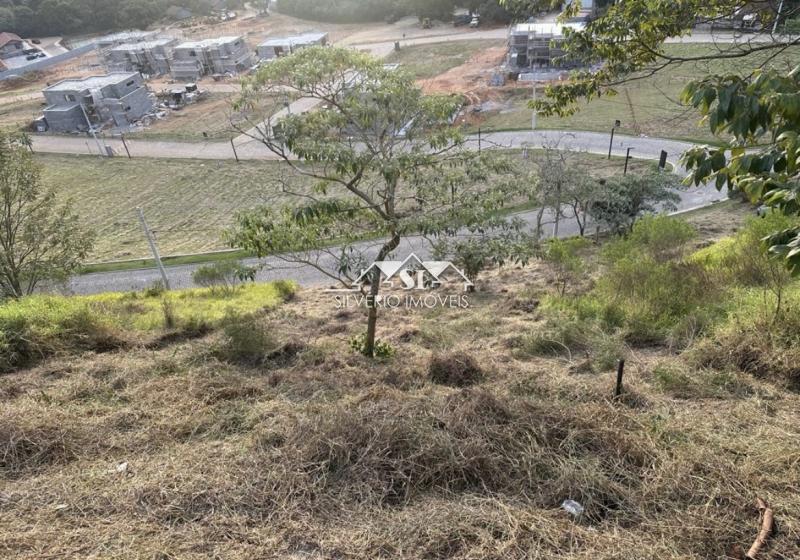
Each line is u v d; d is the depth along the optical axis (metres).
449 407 4.57
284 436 4.43
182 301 12.73
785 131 2.47
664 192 15.52
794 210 2.46
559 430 4.18
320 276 17.50
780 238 2.69
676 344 6.36
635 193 15.54
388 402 4.79
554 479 3.73
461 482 3.79
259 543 3.36
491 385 5.51
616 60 4.80
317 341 8.01
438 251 6.75
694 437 4.14
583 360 6.19
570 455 3.90
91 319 8.02
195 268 19.19
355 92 6.20
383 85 6.18
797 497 3.43
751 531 3.23
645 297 7.62
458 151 6.69
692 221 15.91
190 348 7.29
